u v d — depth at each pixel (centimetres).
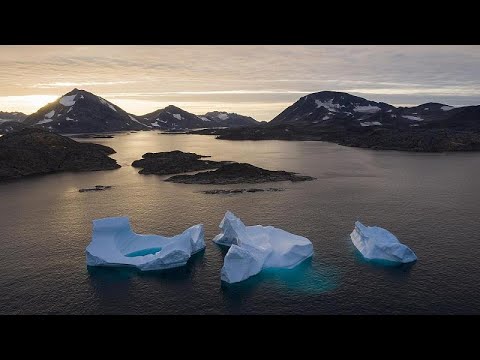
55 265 6788
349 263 6731
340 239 7781
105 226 7225
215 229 8500
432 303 5422
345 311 5294
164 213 9650
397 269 6438
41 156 16388
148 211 9838
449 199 10462
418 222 8612
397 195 10975
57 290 5950
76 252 7306
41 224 8850
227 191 11788
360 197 10806
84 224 8844
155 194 11631
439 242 7469
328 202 10350
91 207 10250
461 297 5553
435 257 6831
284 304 5512
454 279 6062
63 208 10169
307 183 12812
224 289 5997
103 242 7106
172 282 6244
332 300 5584
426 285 5906
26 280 6244
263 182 13062
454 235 7800
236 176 13688
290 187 12269
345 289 5872
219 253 7381
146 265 6644
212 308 5450
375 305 5406
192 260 7081
